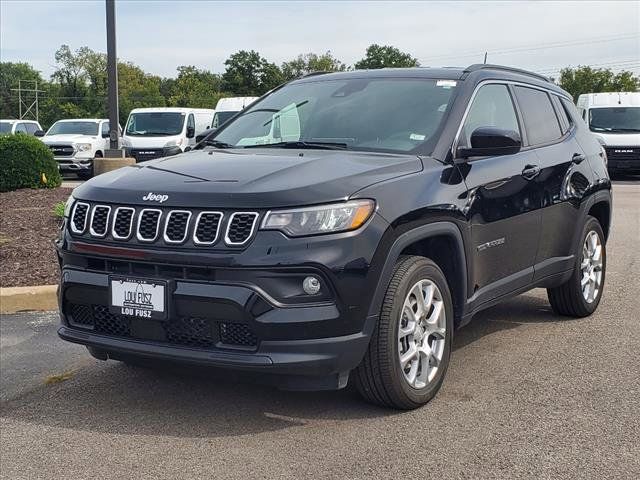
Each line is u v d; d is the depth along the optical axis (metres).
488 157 5.02
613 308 6.82
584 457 3.73
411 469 3.60
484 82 5.31
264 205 3.72
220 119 21.73
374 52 81.75
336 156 4.42
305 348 3.72
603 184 6.52
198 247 3.77
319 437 3.97
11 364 5.34
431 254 4.68
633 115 22.47
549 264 5.77
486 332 6.02
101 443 3.95
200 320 3.83
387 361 4.03
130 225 3.96
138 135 21.45
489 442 3.90
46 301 6.88
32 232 10.01
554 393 4.61
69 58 97.19
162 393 4.67
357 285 3.81
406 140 4.73
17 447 3.93
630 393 4.62
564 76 72.12
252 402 4.48
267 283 3.68
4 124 25.61
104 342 4.07
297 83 5.85
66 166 21.81
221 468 3.63
